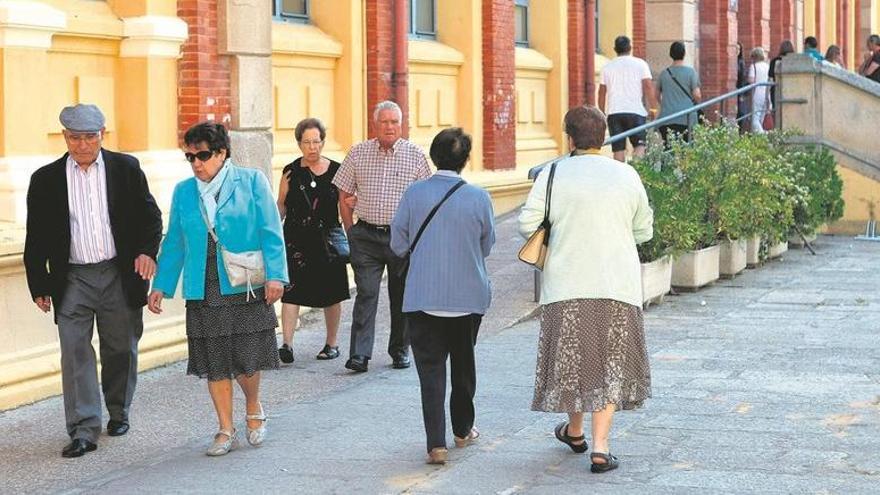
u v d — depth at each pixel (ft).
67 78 56.80
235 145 64.03
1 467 42.32
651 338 61.00
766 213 79.46
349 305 70.03
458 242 41.91
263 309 43.04
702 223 75.46
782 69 98.78
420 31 90.17
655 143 77.56
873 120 97.40
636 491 37.70
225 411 43.16
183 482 39.78
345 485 38.99
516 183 94.43
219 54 63.36
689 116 87.76
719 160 77.10
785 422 45.24
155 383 54.08
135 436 45.88
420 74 87.45
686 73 101.91
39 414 49.06
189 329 42.91
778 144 90.07
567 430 41.78
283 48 72.43
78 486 40.06
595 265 39.60
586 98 108.37
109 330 44.96
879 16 238.27
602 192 39.78
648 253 69.82
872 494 36.96
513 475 39.68
